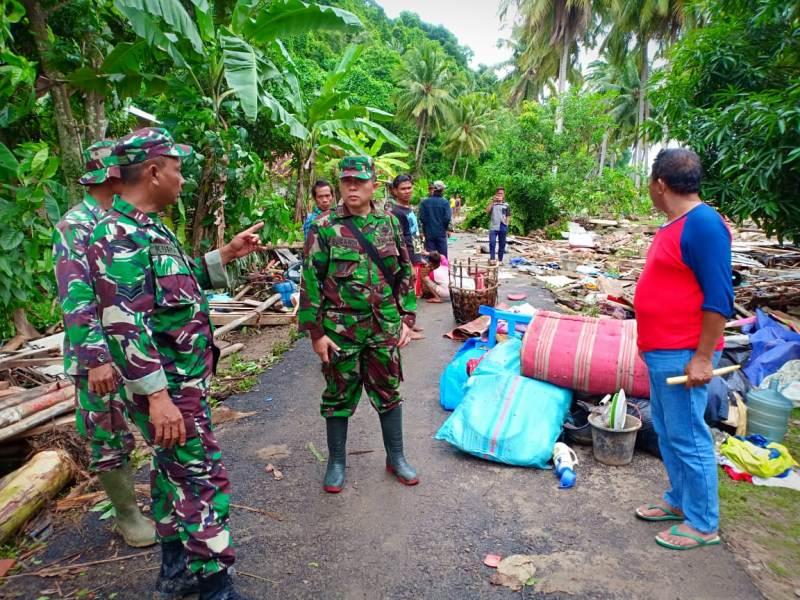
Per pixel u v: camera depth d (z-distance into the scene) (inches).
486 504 117.4
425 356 223.0
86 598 92.9
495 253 500.1
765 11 189.0
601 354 141.8
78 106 287.0
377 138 494.9
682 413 97.3
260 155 403.9
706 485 98.7
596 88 1499.8
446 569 97.5
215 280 92.4
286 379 203.2
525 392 142.3
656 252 96.9
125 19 276.1
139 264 73.4
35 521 113.9
